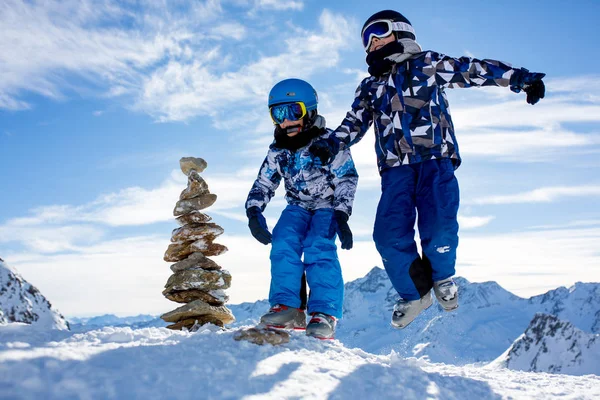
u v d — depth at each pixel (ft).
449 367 15.24
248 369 9.34
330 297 15.11
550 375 15.26
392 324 14.87
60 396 7.06
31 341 10.37
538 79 14.46
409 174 14.84
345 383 9.49
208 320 23.12
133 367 8.45
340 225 15.40
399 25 15.47
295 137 16.02
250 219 16.25
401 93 15.03
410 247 14.61
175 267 23.99
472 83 14.93
